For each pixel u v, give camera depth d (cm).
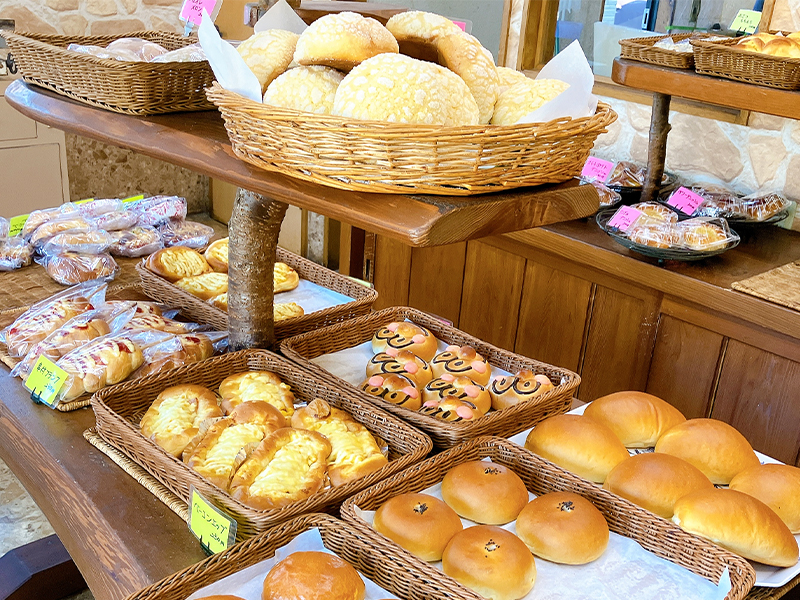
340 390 139
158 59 145
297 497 113
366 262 326
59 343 154
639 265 221
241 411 129
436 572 97
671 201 253
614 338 243
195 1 169
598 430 128
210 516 106
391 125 91
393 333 166
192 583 98
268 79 120
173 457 117
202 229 237
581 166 110
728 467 126
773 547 105
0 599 184
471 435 131
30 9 330
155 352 153
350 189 98
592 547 106
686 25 265
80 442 133
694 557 106
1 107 315
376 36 110
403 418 135
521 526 111
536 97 113
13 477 241
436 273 299
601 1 286
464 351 157
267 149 104
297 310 180
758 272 216
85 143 363
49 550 193
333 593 93
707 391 220
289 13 143
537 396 139
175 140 124
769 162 256
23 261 205
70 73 142
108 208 229
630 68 223
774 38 203
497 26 315
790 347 197
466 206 93
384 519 110
